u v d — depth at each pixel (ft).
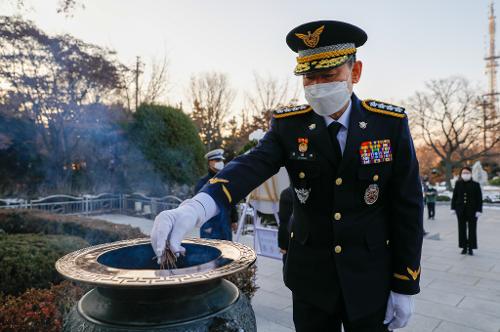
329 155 5.16
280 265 19.47
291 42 5.37
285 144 5.55
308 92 5.03
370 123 5.23
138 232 17.70
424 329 12.09
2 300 8.71
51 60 42.91
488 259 22.22
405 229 5.23
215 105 97.66
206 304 4.22
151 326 3.82
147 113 47.32
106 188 51.39
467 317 13.08
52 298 8.52
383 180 5.20
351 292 5.01
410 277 5.15
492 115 102.22
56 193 46.19
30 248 12.93
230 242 5.47
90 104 46.96
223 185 4.87
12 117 43.34
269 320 12.43
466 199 23.49
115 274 3.88
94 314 4.12
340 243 5.13
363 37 5.23
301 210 5.54
